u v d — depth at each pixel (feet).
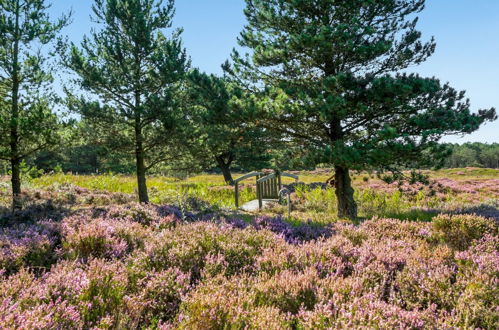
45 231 19.98
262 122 39.81
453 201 56.49
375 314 9.40
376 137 33.58
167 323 10.02
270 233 20.15
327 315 9.41
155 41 50.62
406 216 36.14
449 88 35.29
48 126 42.11
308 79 42.83
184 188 73.82
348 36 34.01
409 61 41.14
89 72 43.98
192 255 15.44
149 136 48.60
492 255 14.33
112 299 10.82
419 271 12.75
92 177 84.74
